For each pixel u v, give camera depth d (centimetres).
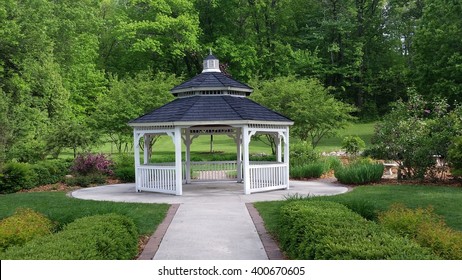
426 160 1614
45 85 2845
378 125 1795
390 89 4906
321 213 714
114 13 4519
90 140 2162
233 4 4300
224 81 1623
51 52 3070
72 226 684
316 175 1958
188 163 1877
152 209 1189
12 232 718
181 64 4541
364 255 490
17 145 1991
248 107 1559
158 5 3844
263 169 1555
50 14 2992
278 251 763
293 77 2900
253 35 4519
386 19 5028
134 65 4328
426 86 3250
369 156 2261
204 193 1524
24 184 1734
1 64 2816
